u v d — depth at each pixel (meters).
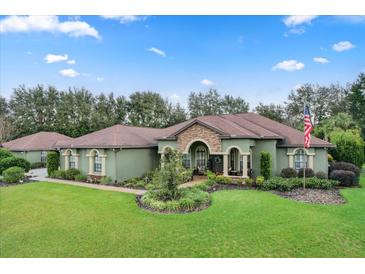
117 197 16.11
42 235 10.19
